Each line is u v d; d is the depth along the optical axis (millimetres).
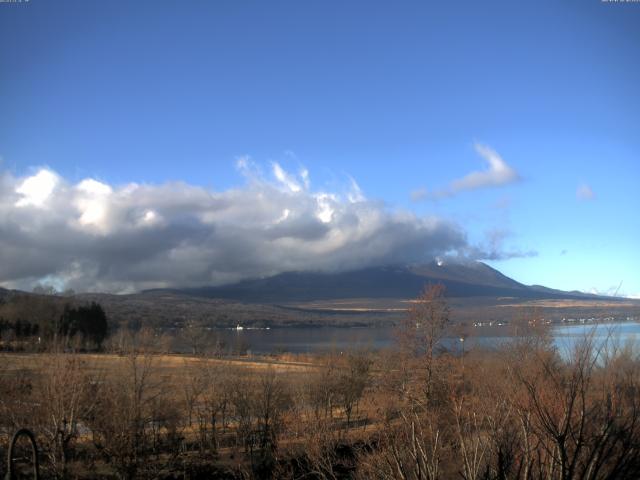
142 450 30047
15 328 78062
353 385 41062
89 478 27719
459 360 32500
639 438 8898
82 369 31656
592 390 9930
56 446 28016
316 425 26125
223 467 30484
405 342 46625
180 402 37375
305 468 24594
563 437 8484
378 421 26281
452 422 13367
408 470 11617
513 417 10531
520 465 9367
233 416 39125
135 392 31281
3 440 28203
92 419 29781
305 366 56219
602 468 9250
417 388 37219
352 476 18016
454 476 10812
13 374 29938
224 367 43188
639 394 9727
